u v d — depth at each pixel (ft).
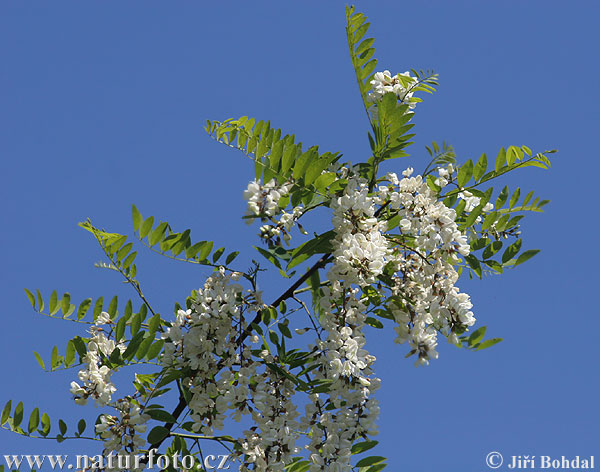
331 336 10.92
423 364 11.01
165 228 11.11
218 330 11.60
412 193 11.57
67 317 12.06
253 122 12.15
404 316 11.43
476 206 11.57
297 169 10.35
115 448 10.76
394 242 12.01
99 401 10.65
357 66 12.74
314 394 11.63
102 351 11.30
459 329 10.80
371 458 11.35
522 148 11.52
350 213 11.09
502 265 11.87
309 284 12.62
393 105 11.19
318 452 11.40
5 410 11.05
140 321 11.34
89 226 12.23
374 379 11.30
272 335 11.69
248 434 11.64
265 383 11.75
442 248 11.06
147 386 12.05
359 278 10.62
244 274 11.96
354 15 12.40
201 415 11.66
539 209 12.56
